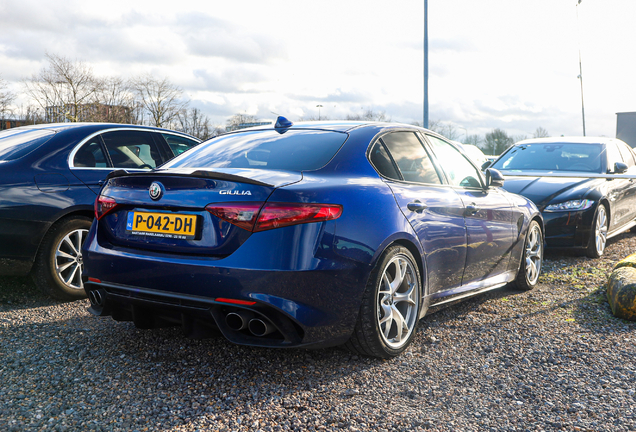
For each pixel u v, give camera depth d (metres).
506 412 2.42
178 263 2.55
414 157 3.42
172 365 2.87
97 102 36.88
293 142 3.15
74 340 3.23
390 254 2.88
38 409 2.35
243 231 2.48
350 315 2.70
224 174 2.55
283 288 2.46
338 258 2.59
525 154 7.38
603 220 6.21
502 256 4.12
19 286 4.54
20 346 3.11
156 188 2.70
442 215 3.33
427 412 2.41
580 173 6.71
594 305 4.13
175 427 2.24
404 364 2.96
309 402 2.48
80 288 4.25
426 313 3.33
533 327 3.61
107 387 2.59
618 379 2.77
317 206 2.55
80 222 4.23
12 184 3.88
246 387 2.62
